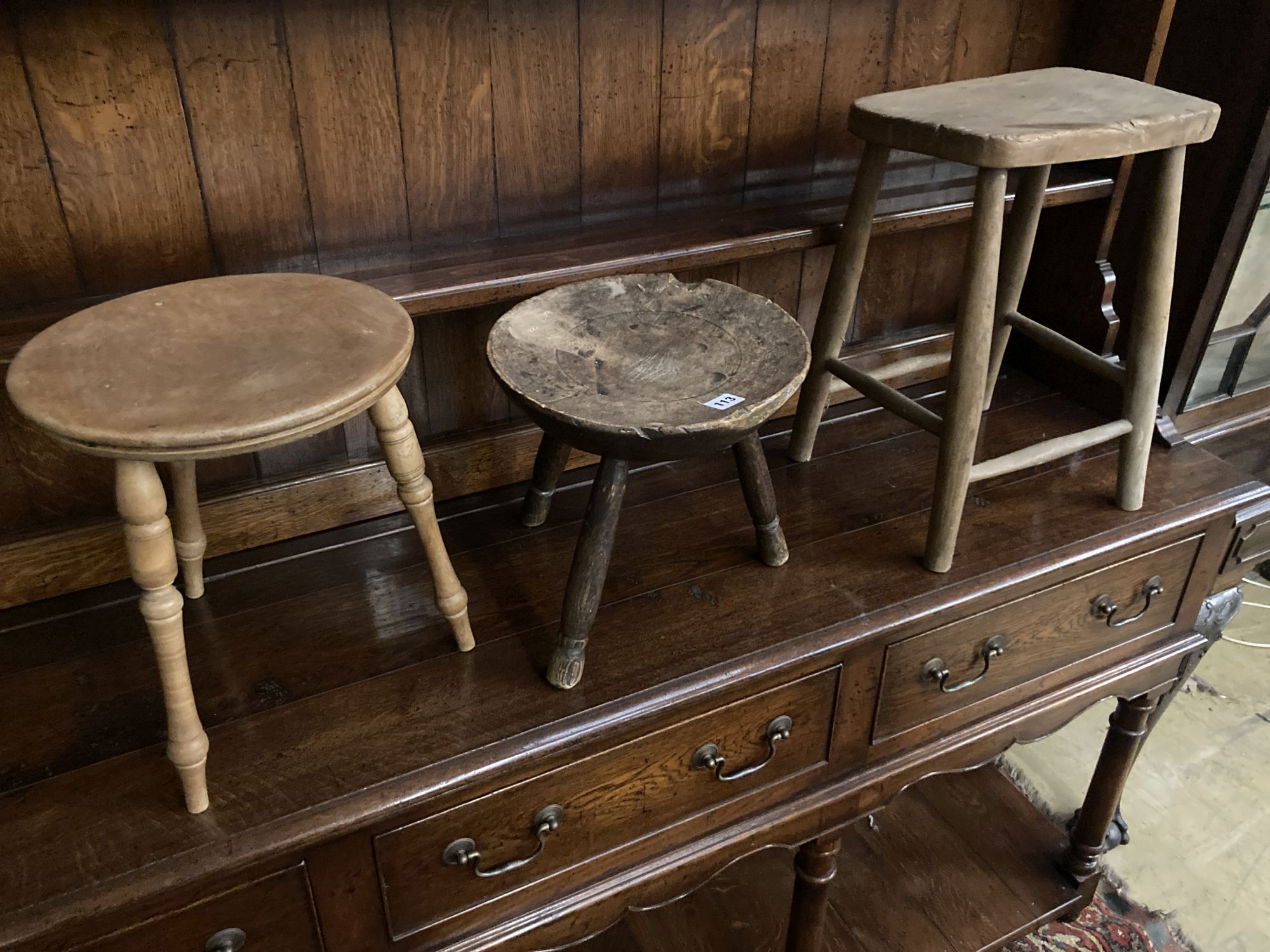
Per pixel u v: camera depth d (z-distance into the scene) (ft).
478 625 3.46
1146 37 4.27
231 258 3.51
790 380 2.96
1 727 3.04
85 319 2.82
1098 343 4.74
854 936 4.82
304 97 3.36
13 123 3.01
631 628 3.41
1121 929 5.00
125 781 2.85
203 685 3.19
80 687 3.19
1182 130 3.34
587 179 3.99
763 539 3.66
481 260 3.68
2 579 3.44
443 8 3.42
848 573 3.68
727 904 5.09
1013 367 5.27
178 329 2.79
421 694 3.15
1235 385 5.27
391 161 3.59
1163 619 4.41
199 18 3.10
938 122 3.25
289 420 2.38
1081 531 3.92
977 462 4.38
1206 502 4.12
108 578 3.62
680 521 4.00
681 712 3.22
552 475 3.85
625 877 3.42
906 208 4.19
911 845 5.31
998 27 4.49
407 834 2.92
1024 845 5.32
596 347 3.22
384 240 3.71
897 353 4.96
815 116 4.32
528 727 3.01
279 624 3.45
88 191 3.19
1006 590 3.70
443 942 3.19
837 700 3.56
